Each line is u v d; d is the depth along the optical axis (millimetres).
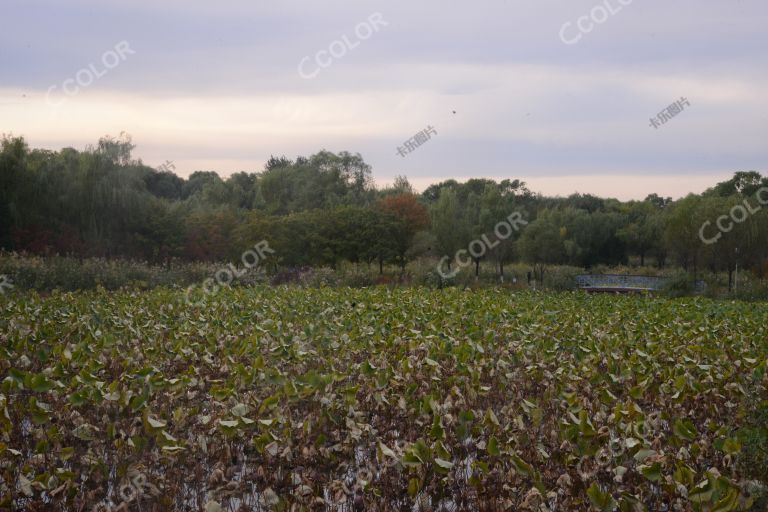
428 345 14680
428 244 50250
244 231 47062
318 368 13562
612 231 69875
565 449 9250
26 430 10844
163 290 27219
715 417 11266
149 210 46656
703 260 51250
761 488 8102
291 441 9539
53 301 21328
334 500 8508
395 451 9562
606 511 7707
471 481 8539
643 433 9492
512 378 12789
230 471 9188
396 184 76938
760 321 21953
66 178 44875
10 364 13297
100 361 13242
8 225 43250
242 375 11852
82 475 9367
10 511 8102
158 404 11430
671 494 8172
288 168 80312
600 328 19047
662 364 14055
